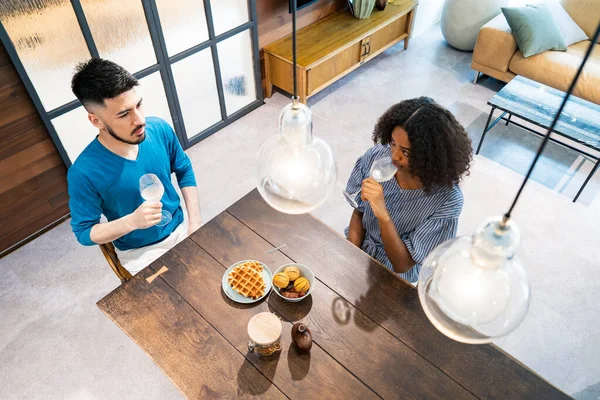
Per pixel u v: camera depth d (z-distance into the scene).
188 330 1.32
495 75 3.38
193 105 2.89
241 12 2.83
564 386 1.87
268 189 0.96
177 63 2.63
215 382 1.21
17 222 2.33
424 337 1.30
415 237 1.51
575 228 2.49
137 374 1.91
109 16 2.18
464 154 1.31
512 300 0.74
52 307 2.14
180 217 1.89
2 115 2.03
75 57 2.14
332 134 3.11
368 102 3.40
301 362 1.25
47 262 2.33
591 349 1.98
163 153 1.70
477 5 3.57
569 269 2.29
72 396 1.84
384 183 1.54
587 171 2.81
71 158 2.40
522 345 2.00
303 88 3.16
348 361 1.25
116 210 1.64
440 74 3.69
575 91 2.97
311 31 3.36
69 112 2.25
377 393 1.19
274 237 1.56
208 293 1.41
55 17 1.98
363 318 1.34
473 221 2.53
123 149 1.54
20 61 1.94
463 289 0.76
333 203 2.65
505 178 2.78
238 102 3.21
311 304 1.37
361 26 3.39
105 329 2.06
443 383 1.20
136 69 2.45
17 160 2.19
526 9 3.07
